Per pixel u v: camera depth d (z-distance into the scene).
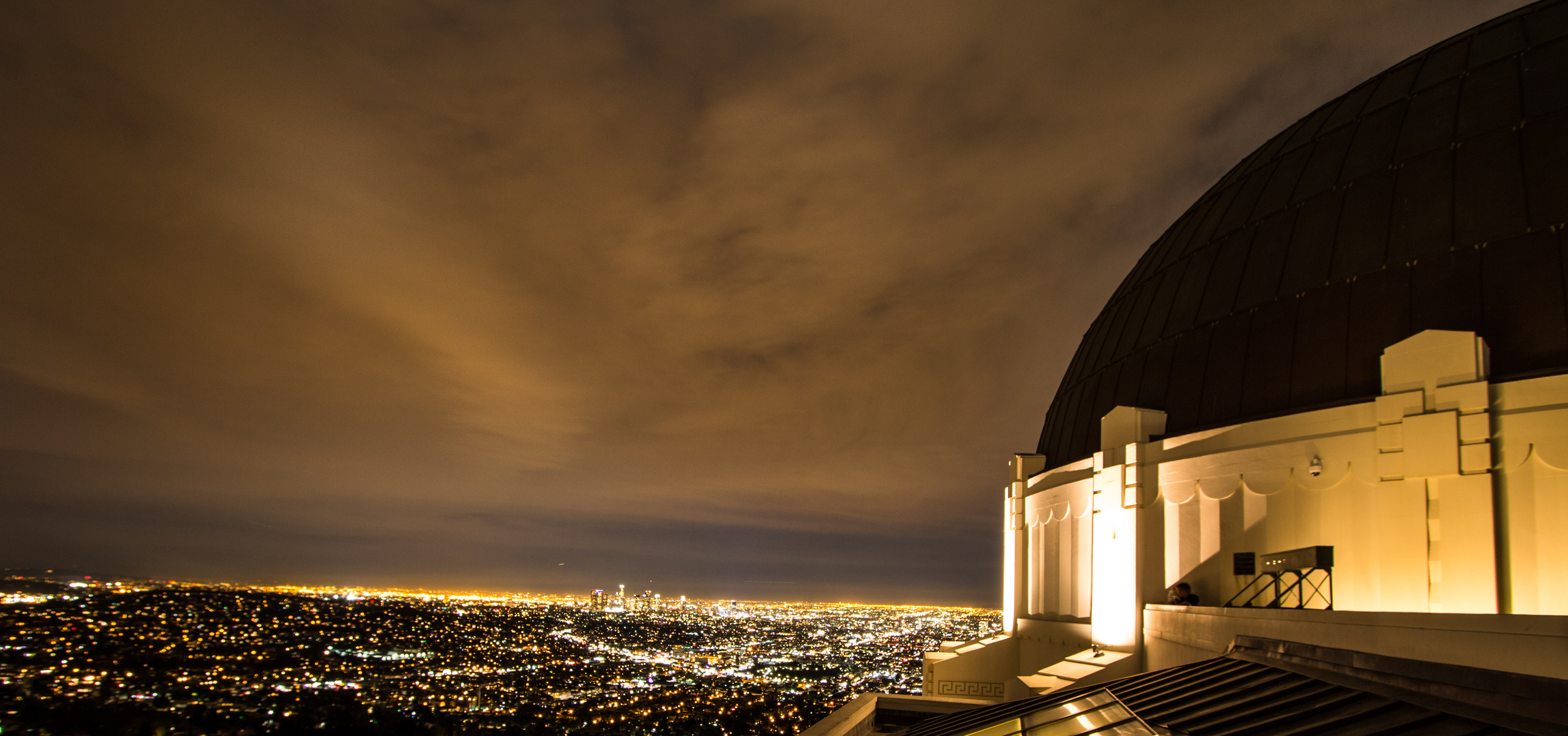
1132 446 20.48
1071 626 24.00
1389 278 16.69
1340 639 12.52
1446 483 14.32
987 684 27.95
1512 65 17.55
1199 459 18.91
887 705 25.12
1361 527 15.59
